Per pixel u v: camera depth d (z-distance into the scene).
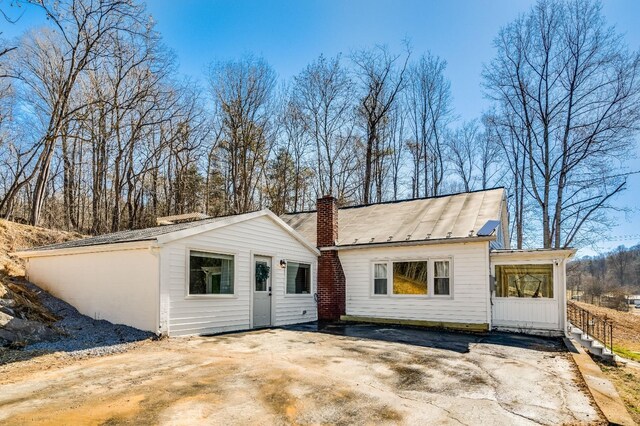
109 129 26.09
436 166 32.56
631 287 55.50
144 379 5.91
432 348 8.91
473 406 5.09
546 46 25.77
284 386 5.68
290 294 13.54
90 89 25.14
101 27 20.98
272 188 30.89
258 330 11.45
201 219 13.71
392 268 13.78
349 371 6.61
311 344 9.13
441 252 12.82
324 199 14.97
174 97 27.34
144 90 23.75
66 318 10.02
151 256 9.37
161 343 8.70
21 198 28.50
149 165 28.45
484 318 11.91
